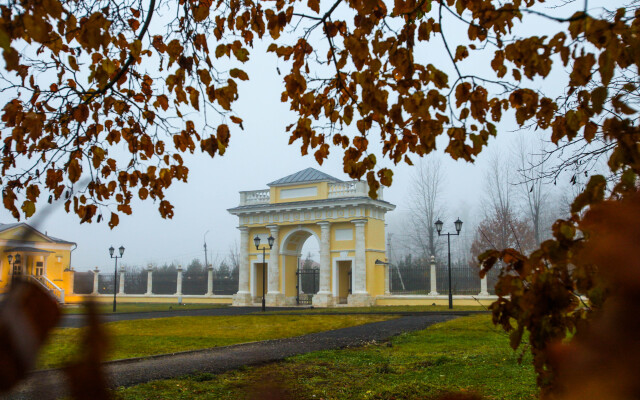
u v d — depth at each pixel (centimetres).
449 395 77
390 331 1683
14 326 72
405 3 510
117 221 641
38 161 595
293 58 557
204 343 1386
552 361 73
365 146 576
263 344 1355
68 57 547
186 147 650
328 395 688
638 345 64
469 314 2330
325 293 3597
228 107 551
